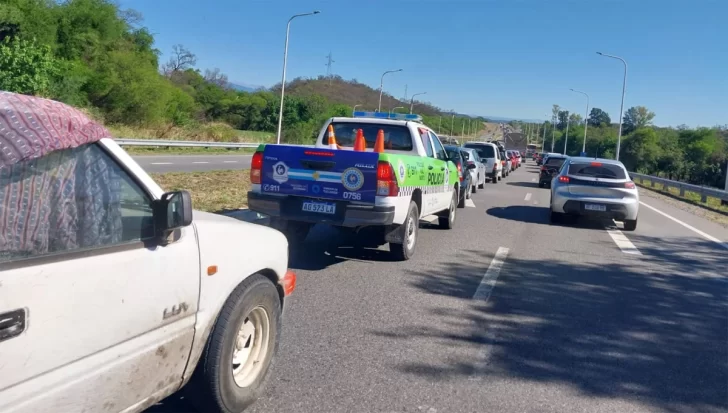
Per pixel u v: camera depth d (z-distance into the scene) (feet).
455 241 36.99
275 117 250.16
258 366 14.07
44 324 8.54
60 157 9.43
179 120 158.61
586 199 46.70
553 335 20.16
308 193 26.81
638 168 242.37
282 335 18.61
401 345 18.40
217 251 12.24
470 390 15.52
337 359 17.01
